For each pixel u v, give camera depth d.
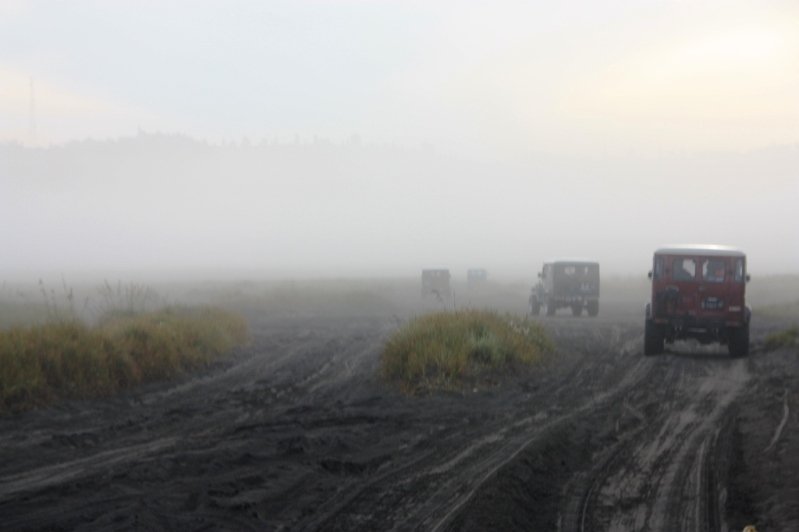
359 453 13.31
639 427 15.85
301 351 28.52
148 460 12.42
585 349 29.23
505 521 9.62
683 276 27.55
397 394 19.14
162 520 9.34
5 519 9.32
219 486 10.92
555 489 11.59
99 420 15.85
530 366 23.00
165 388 20.09
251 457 12.71
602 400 18.73
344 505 10.42
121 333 22.23
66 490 10.70
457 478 11.70
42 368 17.66
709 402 18.52
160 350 21.81
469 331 23.50
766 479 11.52
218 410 17.19
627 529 9.73
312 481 11.62
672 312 27.52
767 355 27.16
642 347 30.30
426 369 20.42
